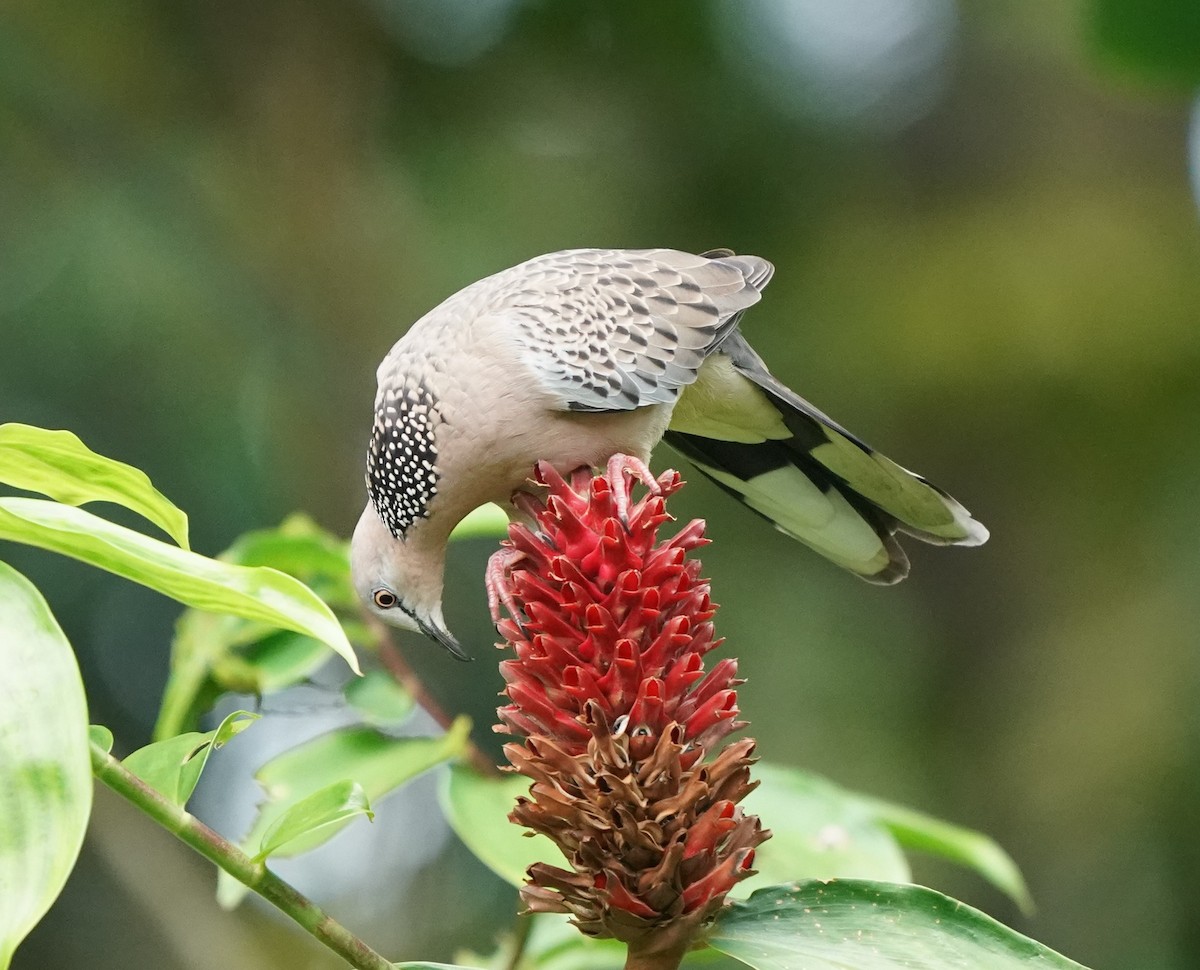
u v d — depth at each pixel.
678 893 3.80
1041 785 11.34
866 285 12.12
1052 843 11.19
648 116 11.49
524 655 4.01
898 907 3.85
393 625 6.32
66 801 2.81
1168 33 7.16
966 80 12.97
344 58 11.23
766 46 11.38
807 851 5.19
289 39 11.15
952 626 12.59
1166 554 11.86
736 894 5.02
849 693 11.44
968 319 12.09
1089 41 7.34
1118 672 11.50
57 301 10.78
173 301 10.89
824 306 12.06
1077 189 12.78
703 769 3.83
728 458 7.18
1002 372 12.10
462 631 10.54
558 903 3.90
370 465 6.17
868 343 12.02
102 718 10.45
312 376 11.03
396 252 11.20
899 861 5.17
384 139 11.43
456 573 10.63
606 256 6.58
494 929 10.34
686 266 6.72
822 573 11.68
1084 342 12.09
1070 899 11.02
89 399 10.71
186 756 3.75
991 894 11.16
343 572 6.26
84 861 10.45
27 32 10.92
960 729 11.95
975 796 11.62
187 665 5.93
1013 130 12.96
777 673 11.34
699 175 11.64
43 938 10.31
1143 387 12.11
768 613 11.44
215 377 10.90
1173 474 12.04
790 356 12.07
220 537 10.73
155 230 11.05
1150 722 11.18
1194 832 10.84
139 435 10.73
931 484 6.64
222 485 10.79
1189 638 11.35
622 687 3.89
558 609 4.04
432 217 11.34
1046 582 12.39
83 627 10.52
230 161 11.18
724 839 3.89
